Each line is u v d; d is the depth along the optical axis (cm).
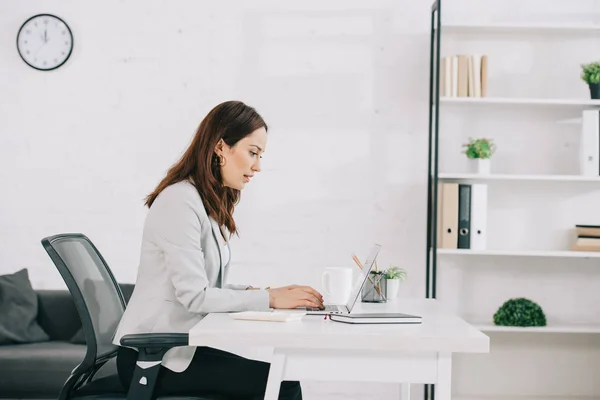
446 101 383
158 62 413
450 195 382
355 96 412
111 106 413
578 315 409
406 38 411
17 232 413
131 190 413
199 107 413
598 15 410
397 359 177
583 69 391
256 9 413
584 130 383
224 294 212
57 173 414
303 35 413
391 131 411
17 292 380
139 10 413
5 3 414
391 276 274
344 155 412
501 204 411
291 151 412
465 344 169
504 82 411
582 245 386
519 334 404
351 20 412
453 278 410
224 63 413
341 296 240
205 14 413
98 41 413
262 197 412
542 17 410
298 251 411
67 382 211
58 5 414
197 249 218
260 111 412
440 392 176
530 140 410
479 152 386
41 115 415
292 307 215
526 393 404
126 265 412
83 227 413
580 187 408
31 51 413
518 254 375
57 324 385
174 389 212
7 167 414
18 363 345
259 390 214
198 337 170
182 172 231
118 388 219
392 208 411
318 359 178
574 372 404
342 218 411
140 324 216
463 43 410
